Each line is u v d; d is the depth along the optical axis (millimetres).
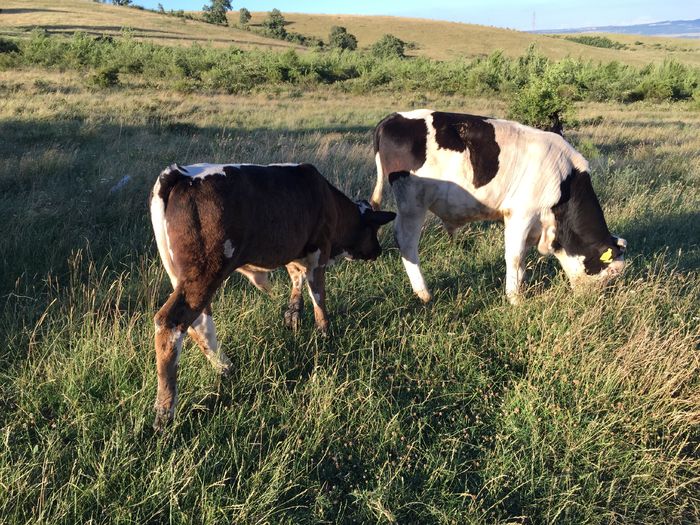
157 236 3594
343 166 9359
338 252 5266
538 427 3760
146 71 34438
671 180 10742
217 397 3768
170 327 3443
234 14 130750
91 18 76812
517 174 5242
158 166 8906
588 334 4559
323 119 18141
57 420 3439
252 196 3738
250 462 3324
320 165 9344
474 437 3734
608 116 24094
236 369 4051
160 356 3426
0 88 19453
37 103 15836
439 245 6730
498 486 3305
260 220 3797
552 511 3227
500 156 5215
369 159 10000
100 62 34625
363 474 3346
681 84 42000
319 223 4473
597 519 3186
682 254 6754
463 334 4586
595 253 5516
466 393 4086
